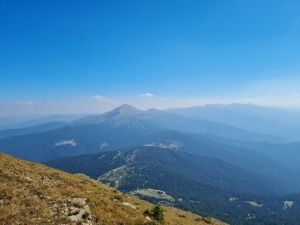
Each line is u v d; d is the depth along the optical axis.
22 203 16.66
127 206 24.64
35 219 14.55
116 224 17.44
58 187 23.92
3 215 14.02
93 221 16.53
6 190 18.02
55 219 15.12
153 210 24.78
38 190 20.22
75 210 16.89
